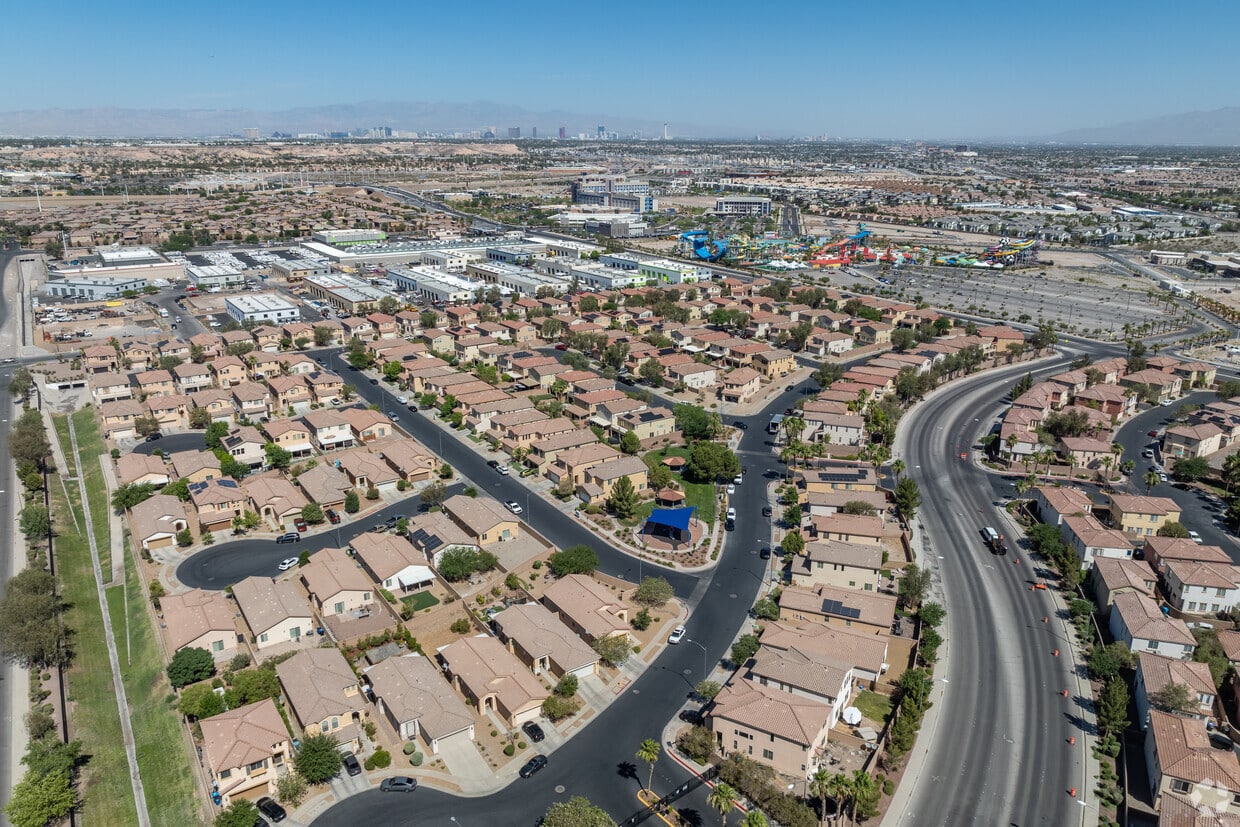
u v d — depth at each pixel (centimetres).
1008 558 13738
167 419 19162
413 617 11738
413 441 17375
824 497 14925
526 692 9800
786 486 15900
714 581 12875
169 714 9925
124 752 9575
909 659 10962
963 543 14200
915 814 8362
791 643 10656
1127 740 9556
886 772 8962
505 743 9388
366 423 18200
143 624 11725
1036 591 12750
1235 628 11406
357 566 12775
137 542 13688
